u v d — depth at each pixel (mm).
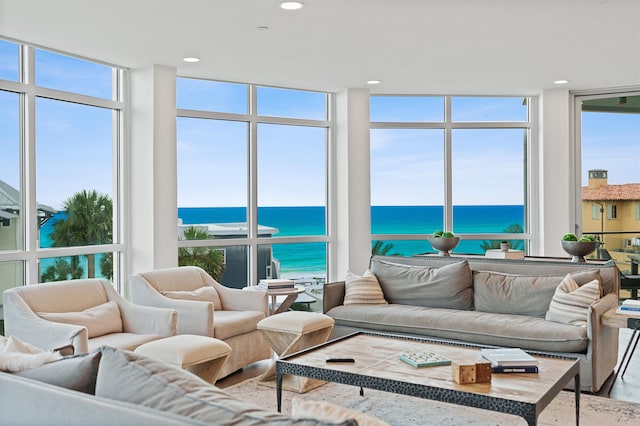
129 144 5688
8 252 4707
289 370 3270
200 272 5082
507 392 2729
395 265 5387
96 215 5488
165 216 5598
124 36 4609
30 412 1567
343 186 6875
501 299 4723
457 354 3430
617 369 4582
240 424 1354
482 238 7281
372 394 3971
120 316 4133
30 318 3633
